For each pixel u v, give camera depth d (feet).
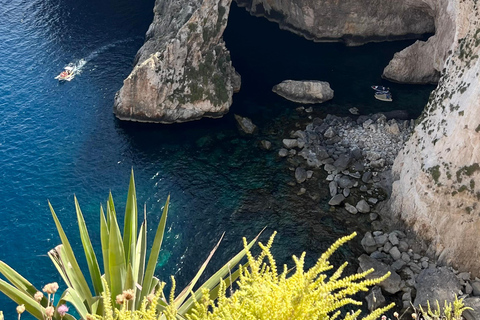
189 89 155.84
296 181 132.16
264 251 20.45
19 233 118.32
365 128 148.87
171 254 114.83
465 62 112.06
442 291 98.58
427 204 108.88
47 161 138.41
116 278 32.76
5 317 101.19
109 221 33.45
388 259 109.29
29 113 154.61
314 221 120.98
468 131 102.06
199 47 155.84
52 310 24.43
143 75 150.10
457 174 104.22
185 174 136.15
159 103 153.99
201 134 151.12
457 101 108.37
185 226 121.19
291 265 110.73
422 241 111.55
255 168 137.49
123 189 131.34
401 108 161.07
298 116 157.48
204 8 154.40
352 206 122.62
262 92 168.25
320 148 139.74
